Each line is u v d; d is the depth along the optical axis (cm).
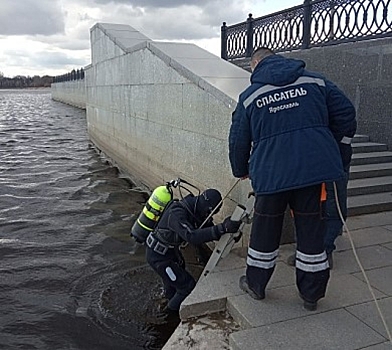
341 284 361
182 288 435
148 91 866
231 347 292
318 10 890
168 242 431
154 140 851
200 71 621
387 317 310
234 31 1236
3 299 476
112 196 920
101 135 1470
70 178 1107
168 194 464
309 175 287
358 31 792
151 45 819
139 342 398
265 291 350
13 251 612
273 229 321
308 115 292
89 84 1675
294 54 955
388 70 727
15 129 2403
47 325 425
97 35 1411
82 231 697
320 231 307
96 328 420
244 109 307
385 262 406
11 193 948
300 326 300
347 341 282
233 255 425
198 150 617
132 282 512
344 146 335
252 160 307
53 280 521
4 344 395
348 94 812
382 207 565
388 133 737
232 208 512
